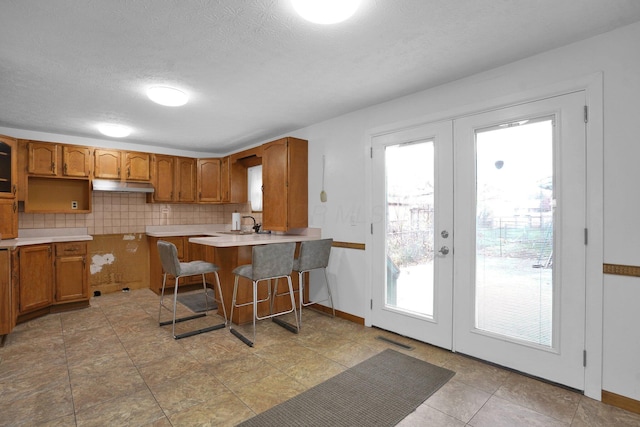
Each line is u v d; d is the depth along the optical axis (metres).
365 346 2.82
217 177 5.31
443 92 2.73
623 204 1.91
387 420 1.83
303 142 3.94
